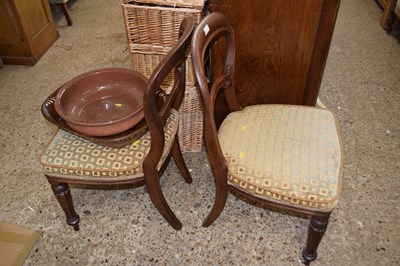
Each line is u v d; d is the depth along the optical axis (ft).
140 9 4.51
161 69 3.37
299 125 4.46
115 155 4.20
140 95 4.52
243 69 5.26
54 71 8.50
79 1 11.88
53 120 4.16
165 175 5.91
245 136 4.34
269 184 3.88
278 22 4.72
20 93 7.80
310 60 4.99
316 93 5.32
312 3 4.47
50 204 5.53
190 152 6.26
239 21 4.80
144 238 5.05
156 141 3.83
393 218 5.21
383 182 5.74
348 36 9.65
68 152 4.26
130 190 5.70
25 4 8.26
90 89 4.57
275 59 5.08
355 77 8.12
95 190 5.71
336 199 3.76
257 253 4.83
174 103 4.62
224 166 4.05
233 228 5.13
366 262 4.69
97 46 9.43
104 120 4.31
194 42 3.49
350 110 7.19
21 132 6.80
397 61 8.64
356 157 6.17
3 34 8.29
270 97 5.54
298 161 4.00
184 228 5.15
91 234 5.11
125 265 4.74
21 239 5.01
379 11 10.89
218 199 4.55
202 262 4.75
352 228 5.08
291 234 5.04
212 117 3.75
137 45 4.87
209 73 5.57
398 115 7.06
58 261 4.80
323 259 4.73
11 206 5.50
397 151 6.29
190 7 4.50
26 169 6.09
